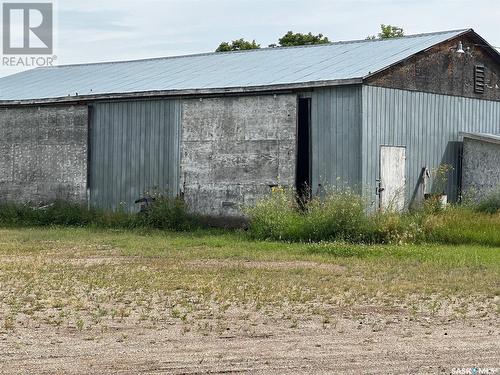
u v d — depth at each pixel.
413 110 27.72
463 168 29.30
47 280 16.53
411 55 27.39
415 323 12.77
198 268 18.41
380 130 26.34
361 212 23.53
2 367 10.05
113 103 30.75
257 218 24.88
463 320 13.02
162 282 16.33
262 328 12.31
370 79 25.95
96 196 31.09
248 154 27.83
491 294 15.29
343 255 20.77
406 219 23.92
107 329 12.16
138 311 13.50
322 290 15.50
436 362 10.40
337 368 10.08
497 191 27.52
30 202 32.78
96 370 9.97
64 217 30.50
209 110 28.62
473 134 29.05
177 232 27.28
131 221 28.78
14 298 14.46
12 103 32.94
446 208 25.36
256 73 29.17
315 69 27.88
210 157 28.59
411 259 19.88
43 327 12.28
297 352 10.87
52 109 32.25
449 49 29.36
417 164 27.86
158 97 29.66
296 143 26.88
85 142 31.36
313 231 23.56
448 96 29.28
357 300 14.62
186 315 13.18
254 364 10.25
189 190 29.00
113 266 18.64
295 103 26.89
